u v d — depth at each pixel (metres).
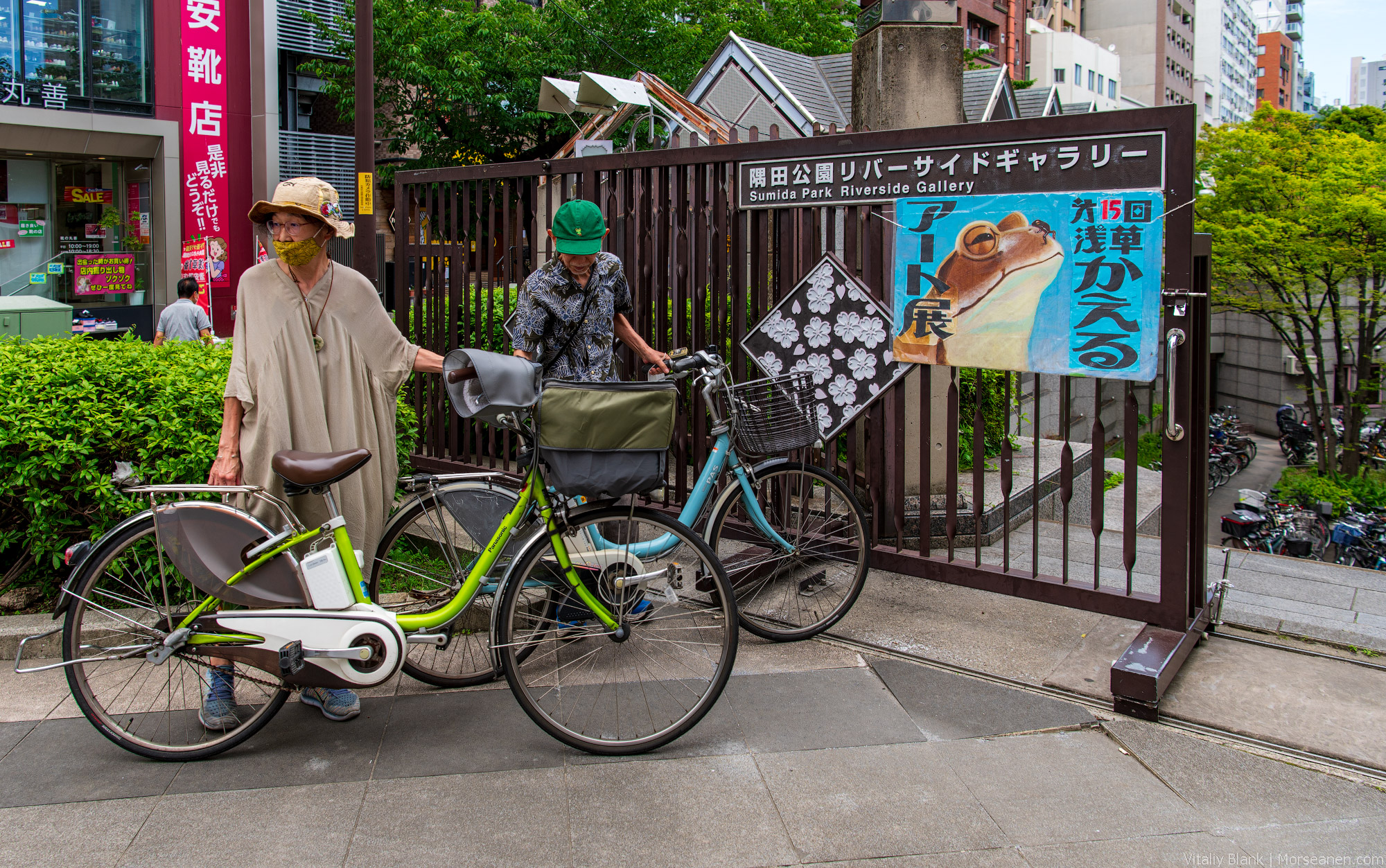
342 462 2.88
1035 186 3.64
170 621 2.92
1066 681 3.47
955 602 4.30
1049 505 6.49
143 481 3.85
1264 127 16.08
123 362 4.14
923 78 5.11
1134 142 3.43
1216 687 3.46
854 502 3.95
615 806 2.66
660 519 3.07
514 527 3.12
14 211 16.25
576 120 20.52
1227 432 23.06
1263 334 27.11
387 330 3.36
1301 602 4.62
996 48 46.09
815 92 13.27
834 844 2.50
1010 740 3.07
